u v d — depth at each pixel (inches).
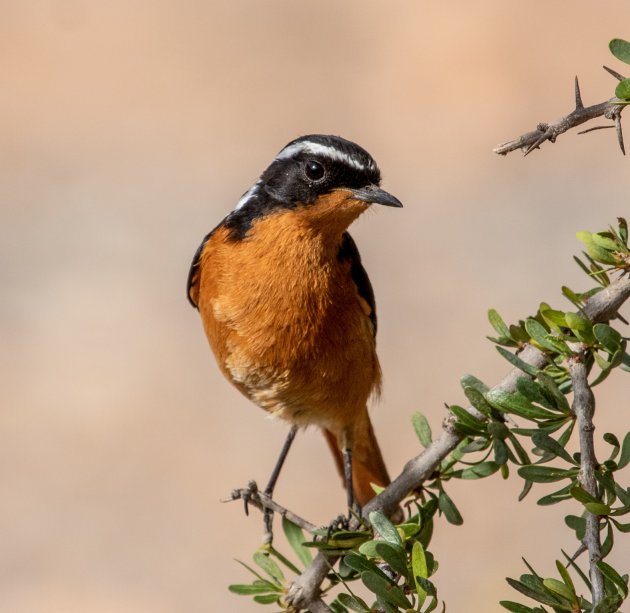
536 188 746.8
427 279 677.9
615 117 184.5
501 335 225.3
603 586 171.6
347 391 350.3
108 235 769.6
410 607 190.1
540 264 678.5
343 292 336.2
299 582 242.5
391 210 743.7
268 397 353.4
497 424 210.2
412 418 237.5
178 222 775.7
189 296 378.6
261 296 330.6
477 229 718.5
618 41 183.6
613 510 177.8
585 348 201.5
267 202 334.3
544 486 534.3
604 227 695.1
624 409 547.2
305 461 597.3
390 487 232.4
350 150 326.3
